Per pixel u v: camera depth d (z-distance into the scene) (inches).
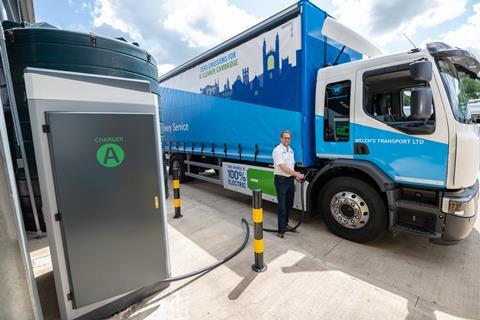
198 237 145.5
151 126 88.4
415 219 120.3
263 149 173.8
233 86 190.5
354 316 84.4
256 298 93.7
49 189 73.5
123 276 87.2
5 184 57.7
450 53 105.3
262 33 163.2
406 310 86.9
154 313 87.4
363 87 127.6
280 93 156.4
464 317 84.0
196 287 100.7
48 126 70.8
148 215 90.5
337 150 140.3
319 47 148.9
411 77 114.9
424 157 112.4
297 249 130.9
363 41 152.6
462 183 106.7
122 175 83.7
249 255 124.8
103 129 78.8
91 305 83.0
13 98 137.4
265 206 205.9
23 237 61.5
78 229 77.4
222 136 209.2
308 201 152.4
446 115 106.6
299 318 84.0
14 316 61.9
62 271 77.7
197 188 275.6
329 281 103.1
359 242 137.7
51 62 145.3
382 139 123.4
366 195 129.9
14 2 269.3
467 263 118.2
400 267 115.0
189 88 244.8
